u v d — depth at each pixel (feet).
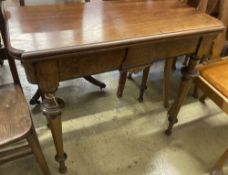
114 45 2.68
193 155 4.59
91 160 4.33
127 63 3.14
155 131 5.03
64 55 2.47
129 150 4.57
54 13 3.35
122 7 3.84
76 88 5.99
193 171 4.31
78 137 4.74
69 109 5.36
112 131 4.94
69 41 2.60
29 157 4.24
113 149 4.56
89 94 5.84
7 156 3.20
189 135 5.01
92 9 3.64
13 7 3.43
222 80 4.07
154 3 4.14
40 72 2.57
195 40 3.47
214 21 3.54
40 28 2.85
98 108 5.47
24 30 2.77
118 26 3.11
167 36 2.98
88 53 2.62
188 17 3.63
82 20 3.20
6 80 5.93
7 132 2.83
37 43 2.50
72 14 3.37
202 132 5.11
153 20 3.41
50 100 2.92
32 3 4.25
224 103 3.84
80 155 4.40
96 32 2.88
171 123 4.76
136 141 4.77
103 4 3.92
